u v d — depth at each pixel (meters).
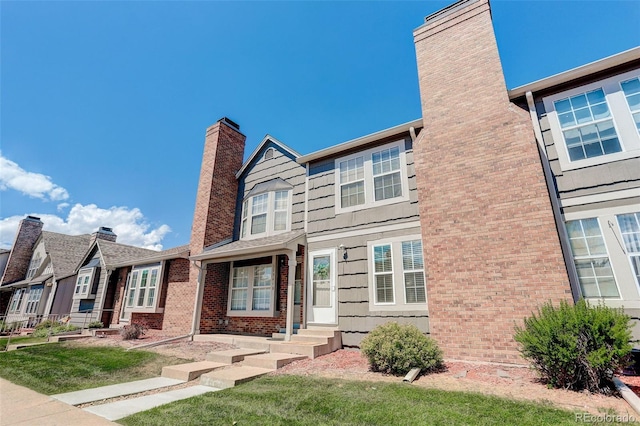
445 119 8.59
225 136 14.62
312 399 4.46
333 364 6.96
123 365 7.52
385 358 5.96
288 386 5.24
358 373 6.09
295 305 10.71
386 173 9.75
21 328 19.23
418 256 8.43
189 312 12.37
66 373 6.85
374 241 9.28
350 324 8.98
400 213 9.07
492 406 3.93
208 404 4.38
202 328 11.73
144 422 3.74
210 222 13.04
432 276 7.62
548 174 7.19
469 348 6.71
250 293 12.03
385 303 8.56
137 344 10.39
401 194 9.23
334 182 10.79
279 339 9.60
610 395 4.29
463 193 7.72
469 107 8.26
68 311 19.92
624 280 5.99
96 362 7.89
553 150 7.30
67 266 23.12
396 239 8.91
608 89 7.05
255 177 13.91
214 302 12.38
